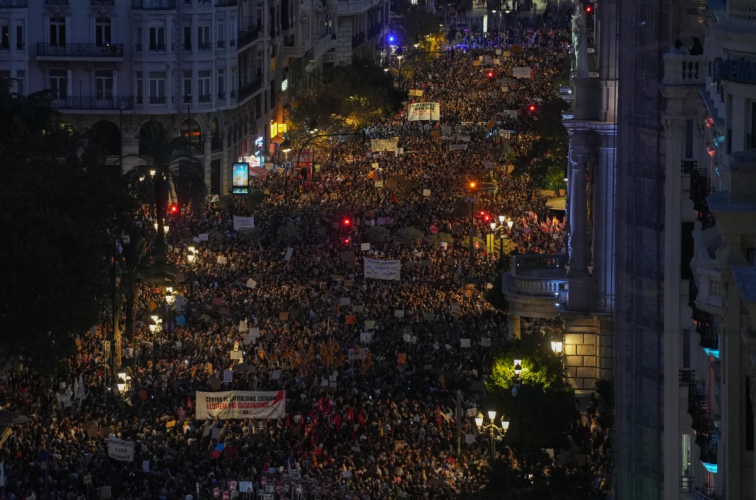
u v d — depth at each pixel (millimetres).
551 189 177000
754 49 55406
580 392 108125
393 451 90688
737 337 50781
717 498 59844
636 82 72438
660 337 71062
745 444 51094
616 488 75312
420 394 101375
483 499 77250
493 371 96562
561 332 107938
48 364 97812
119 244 124562
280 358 108438
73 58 178000
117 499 81812
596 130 106000
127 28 179500
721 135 59250
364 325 116688
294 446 91438
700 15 71312
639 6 72438
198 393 93000
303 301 123875
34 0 177000
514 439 89688
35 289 96375
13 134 112750
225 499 81500
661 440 71125
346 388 101688
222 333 114688
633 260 72625
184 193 145250
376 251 144875
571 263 108625
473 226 152500
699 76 69000
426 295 127000
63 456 87375
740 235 49844
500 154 193750
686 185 70188
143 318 121312
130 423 94875
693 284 64562
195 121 184500
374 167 188125
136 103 180625
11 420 84688
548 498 76125
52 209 100500
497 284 117062
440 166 190625
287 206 167375
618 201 75188
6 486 82438
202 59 183000
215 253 141125
